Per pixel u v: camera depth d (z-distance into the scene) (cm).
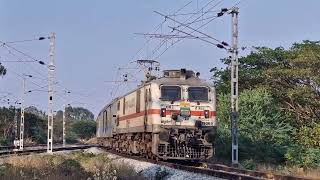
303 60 4178
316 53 4203
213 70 5097
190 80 2730
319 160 3056
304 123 4009
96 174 1892
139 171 2397
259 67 4834
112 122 4356
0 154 4319
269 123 3497
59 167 2234
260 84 4500
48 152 4291
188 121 2652
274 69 4319
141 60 3997
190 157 2653
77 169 2208
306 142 3447
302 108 4181
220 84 4819
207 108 2686
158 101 2653
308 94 4041
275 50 4734
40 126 9606
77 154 3644
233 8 2922
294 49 4656
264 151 3244
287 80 4369
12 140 8394
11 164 2386
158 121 2634
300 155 3097
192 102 2673
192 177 2005
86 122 13150
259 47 4891
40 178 1925
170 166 2508
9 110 8850
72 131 12688
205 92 2702
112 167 2356
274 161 3209
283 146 3328
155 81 2698
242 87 4619
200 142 2652
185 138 2627
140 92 2988
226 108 3744
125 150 3688
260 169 2703
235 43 2931
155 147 2641
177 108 2658
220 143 3472
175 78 2730
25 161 2738
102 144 5553
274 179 1983
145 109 2809
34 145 7750
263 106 3534
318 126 3484
